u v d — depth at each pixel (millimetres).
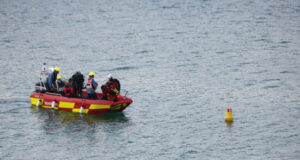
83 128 44094
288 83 61250
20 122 45938
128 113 49125
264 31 107562
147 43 98750
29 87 60906
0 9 160000
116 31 116000
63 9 159750
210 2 163875
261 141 40438
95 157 37250
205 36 105188
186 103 52812
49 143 40188
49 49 92250
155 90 59156
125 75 68875
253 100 53656
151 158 37125
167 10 151625
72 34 111875
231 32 108750
